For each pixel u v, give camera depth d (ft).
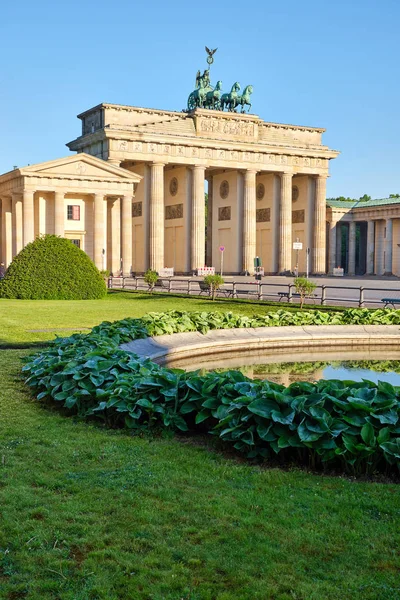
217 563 29.27
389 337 110.32
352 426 42.16
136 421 51.01
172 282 328.08
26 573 28.37
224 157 433.89
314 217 473.67
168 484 38.32
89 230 373.40
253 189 446.19
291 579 28.07
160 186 414.21
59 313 147.23
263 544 30.99
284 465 42.96
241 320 110.01
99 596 26.81
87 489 37.24
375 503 35.96
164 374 52.16
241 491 37.52
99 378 54.54
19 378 67.82
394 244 492.54
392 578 28.19
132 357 63.82
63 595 26.78
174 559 29.68
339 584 27.78
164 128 422.41
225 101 459.73
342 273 489.67
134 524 32.86
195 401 49.78
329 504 35.78
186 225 435.12
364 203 525.34
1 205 403.34
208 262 493.77
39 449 44.60
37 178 348.79
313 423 42.29
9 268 208.95
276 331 108.99
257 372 84.84
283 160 456.04
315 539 31.55
